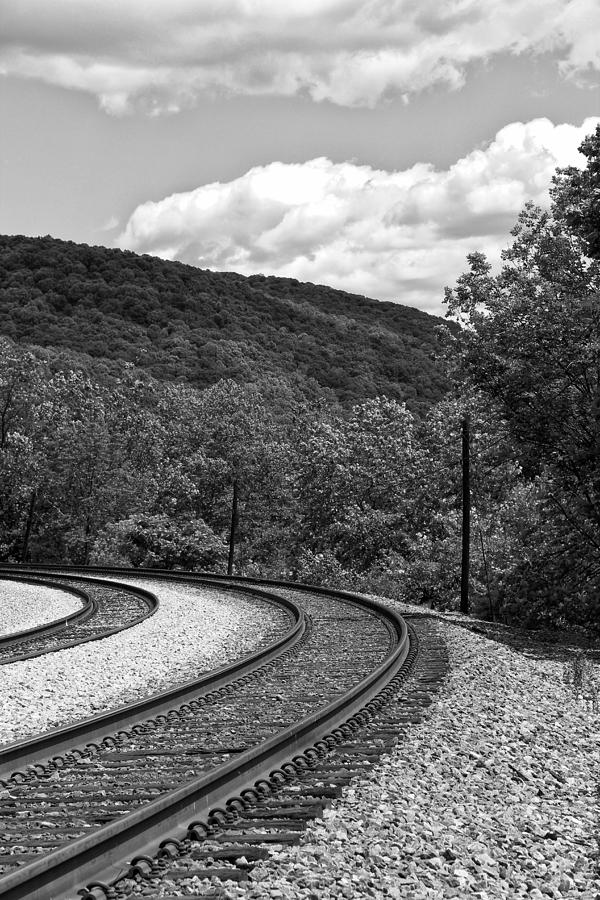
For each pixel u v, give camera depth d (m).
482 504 39.22
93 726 9.05
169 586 33.72
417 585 38.72
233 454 63.44
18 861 5.31
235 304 182.62
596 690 13.59
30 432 67.94
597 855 6.06
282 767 7.64
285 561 57.25
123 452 71.06
